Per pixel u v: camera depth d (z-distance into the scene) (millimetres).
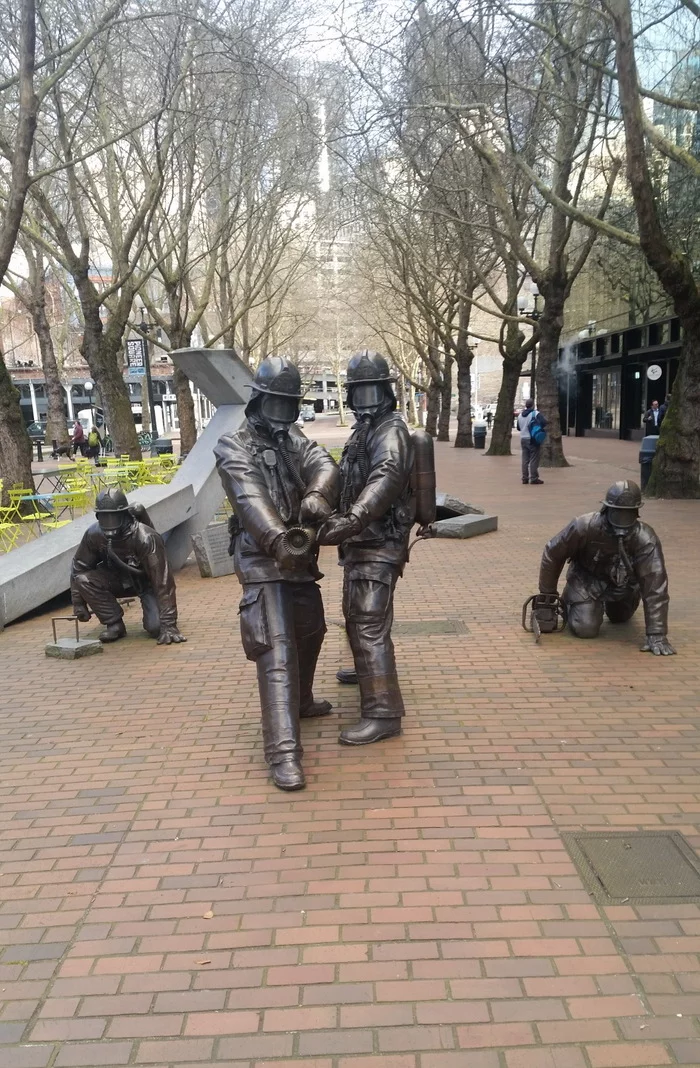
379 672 4785
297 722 4379
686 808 3904
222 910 3209
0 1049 2527
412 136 17828
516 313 24297
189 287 26375
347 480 4926
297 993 2725
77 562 7227
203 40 14820
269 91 19266
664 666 6004
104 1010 2680
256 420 4438
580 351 40844
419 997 2688
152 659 6781
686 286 13461
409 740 4797
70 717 5465
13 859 3662
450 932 3016
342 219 27281
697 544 10617
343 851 3604
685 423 14727
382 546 4855
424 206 20859
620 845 3580
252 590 4453
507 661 6250
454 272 26766
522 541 11695
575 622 6773
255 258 29031
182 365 11406
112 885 3420
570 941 2945
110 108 17234
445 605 8141
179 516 10219
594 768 4363
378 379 4793
